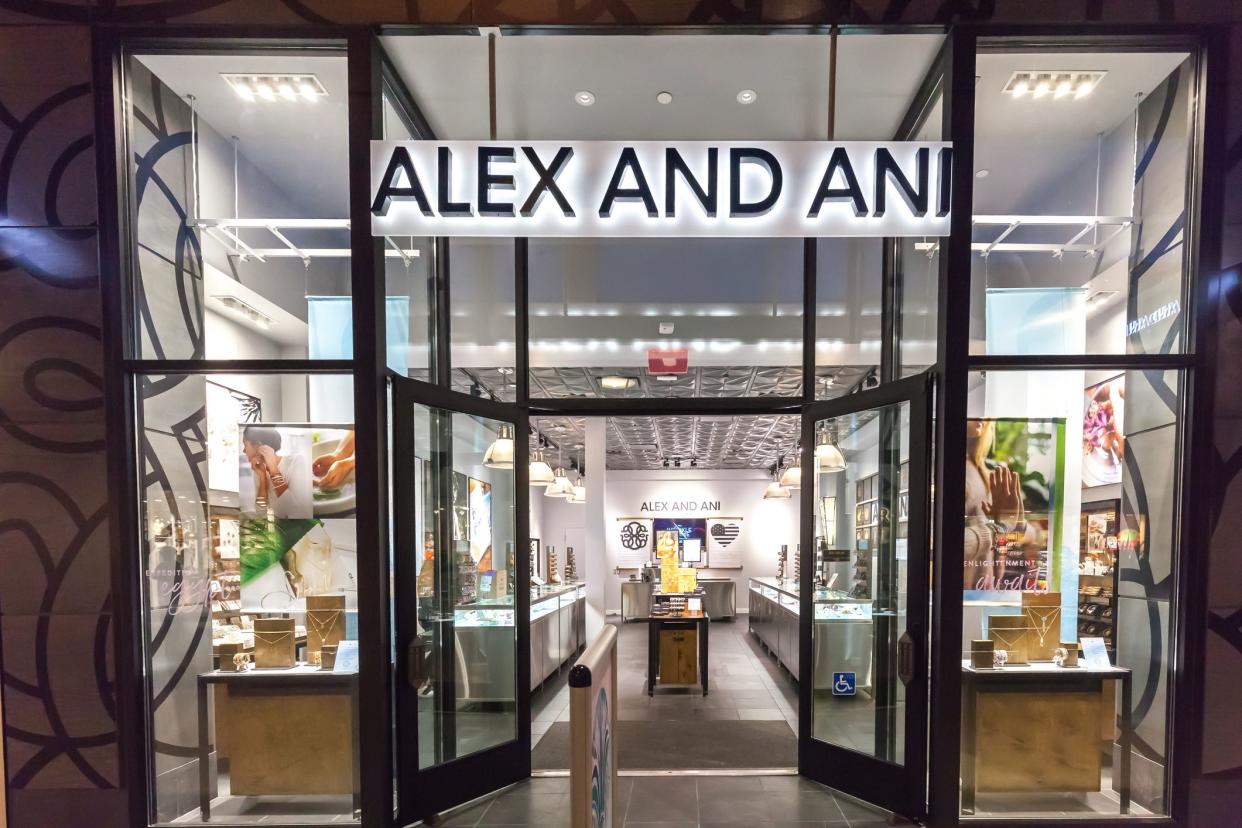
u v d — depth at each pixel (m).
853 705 3.87
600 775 2.08
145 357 3.29
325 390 3.43
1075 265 3.65
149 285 3.34
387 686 3.20
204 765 3.29
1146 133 3.46
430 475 3.74
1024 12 3.11
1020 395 3.51
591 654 2.00
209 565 3.52
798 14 3.13
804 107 3.81
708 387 4.43
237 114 3.59
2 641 3.03
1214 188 3.14
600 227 3.19
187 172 3.60
